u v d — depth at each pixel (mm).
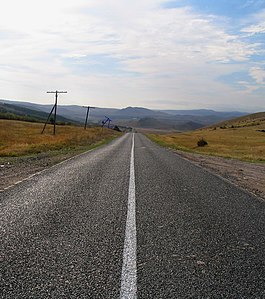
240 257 4828
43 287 3721
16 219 6492
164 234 5809
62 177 12398
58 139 43938
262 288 3830
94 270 4227
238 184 12320
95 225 6238
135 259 4633
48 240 5336
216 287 3826
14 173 13391
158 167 16984
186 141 77500
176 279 4020
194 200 8820
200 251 5031
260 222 6812
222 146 61125
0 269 4191
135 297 3539
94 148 33156
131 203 8195
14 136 50344
